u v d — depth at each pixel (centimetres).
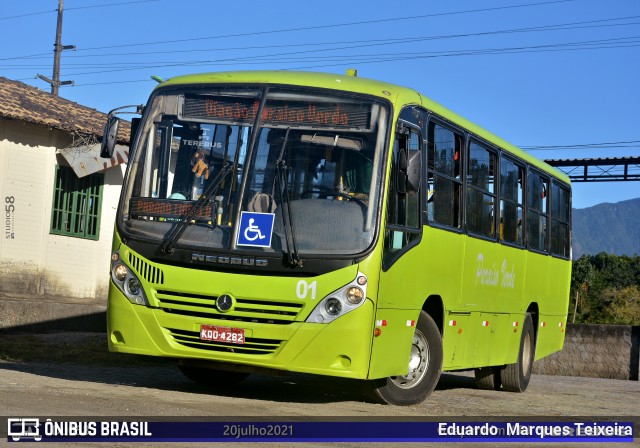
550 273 1736
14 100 2242
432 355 1170
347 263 983
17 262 2172
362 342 986
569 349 2683
